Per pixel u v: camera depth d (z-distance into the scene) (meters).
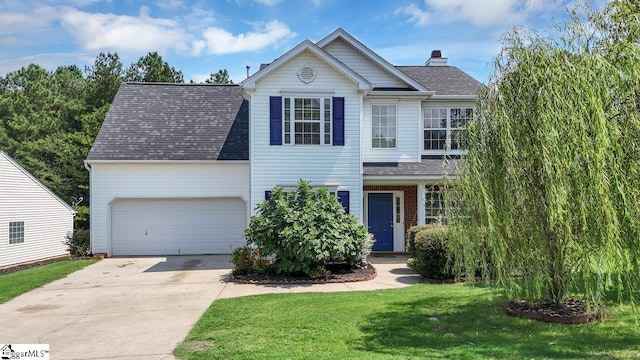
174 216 16.36
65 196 27.19
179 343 6.06
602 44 6.19
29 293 9.92
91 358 5.54
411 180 14.48
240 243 16.52
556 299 6.84
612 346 5.32
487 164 6.21
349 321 6.81
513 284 6.41
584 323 6.39
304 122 13.62
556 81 5.57
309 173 13.54
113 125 16.97
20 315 7.90
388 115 15.66
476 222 6.40
